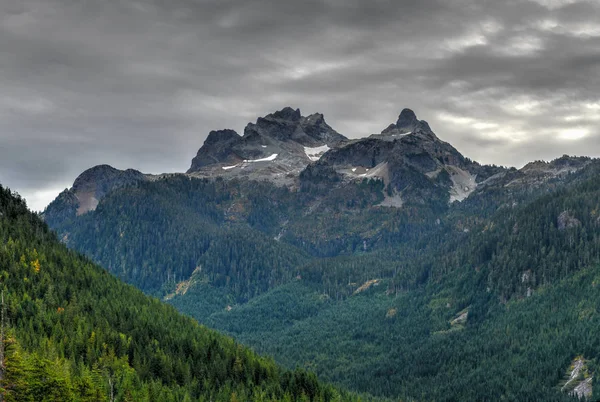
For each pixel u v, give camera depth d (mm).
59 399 157125
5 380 150625
